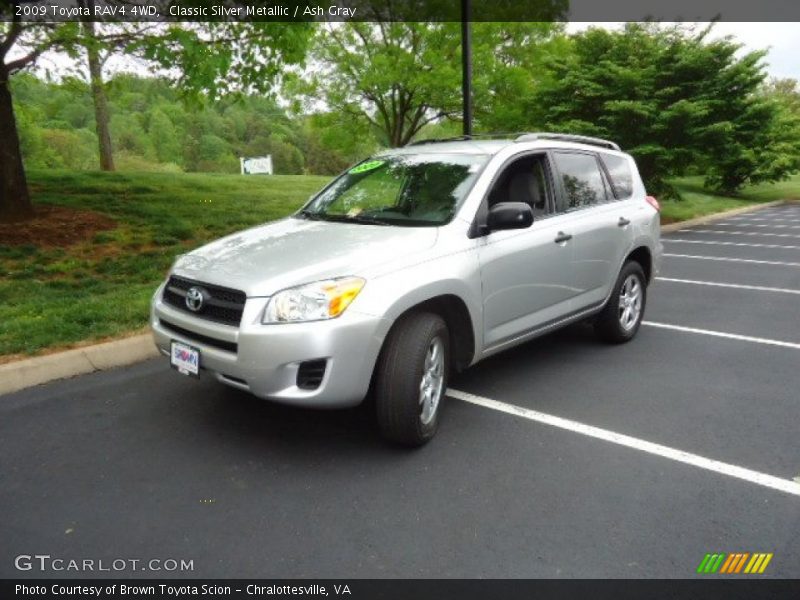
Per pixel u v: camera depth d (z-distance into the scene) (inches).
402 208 171.5
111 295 254.7
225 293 137.3
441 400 151.8
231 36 355.9
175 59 325.7
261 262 142.3
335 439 151.3
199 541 111.7
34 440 149.8
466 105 405.4
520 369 201.9
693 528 115.7
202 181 637.3
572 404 173.5
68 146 2482.8
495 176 173.3
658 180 668.1
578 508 122.3
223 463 139.3
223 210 470.0
